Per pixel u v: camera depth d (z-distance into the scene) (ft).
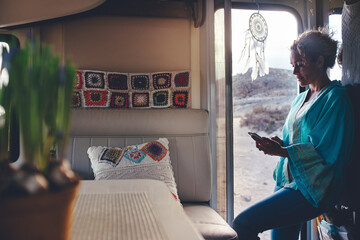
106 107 9.43
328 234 7.18
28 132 1.15
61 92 1.22
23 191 1.08
